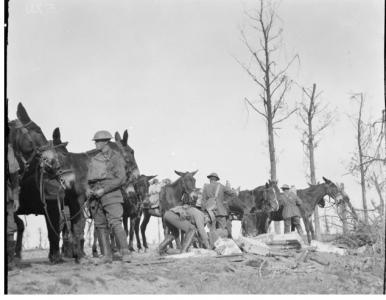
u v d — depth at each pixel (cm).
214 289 947
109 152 1091
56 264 1092
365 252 1365
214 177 1553
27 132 1022
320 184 2177
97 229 1088
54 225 1145
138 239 2020
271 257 1255
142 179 1912
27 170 1053
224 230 1491
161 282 952
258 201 2048
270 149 2580
